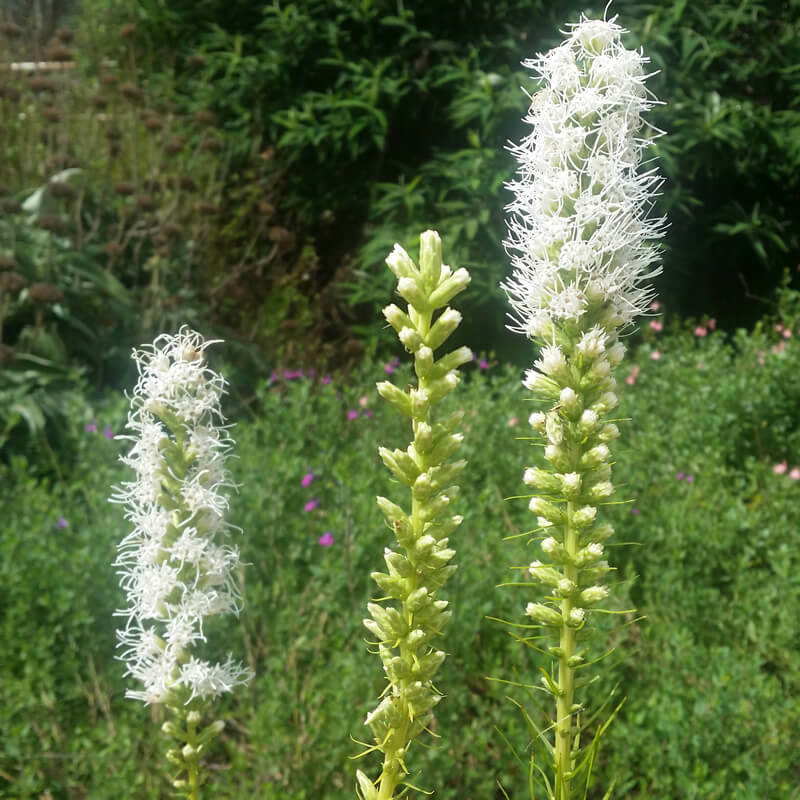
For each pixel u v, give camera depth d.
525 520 5.02
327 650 4.05
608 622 3.86
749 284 10.39
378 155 10.14
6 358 6.34
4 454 6.04
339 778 3.43
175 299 7.41
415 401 1.76
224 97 10.30
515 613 4.06
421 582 1.80
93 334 7.18
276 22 10.05
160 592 1.98
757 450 6.58
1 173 7.97
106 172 8.07
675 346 8.15
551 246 1.90
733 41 9.83
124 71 10.73
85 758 3.39
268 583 4.50
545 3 9.41
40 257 7.24
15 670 3.75
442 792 3.22
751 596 4.55
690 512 5.23
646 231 1.88
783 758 3.27
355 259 9.90
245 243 9.55
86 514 4.92
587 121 1.84
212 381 2.00
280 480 5.11
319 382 7.66
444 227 9.03
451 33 9.80
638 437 6.28
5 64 8.73
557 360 1.96
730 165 9.56
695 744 3.34
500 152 9.10
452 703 3.52
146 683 2.08
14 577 3.96
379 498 1.80
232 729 3.80
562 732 2.00
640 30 9.12
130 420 1.98
